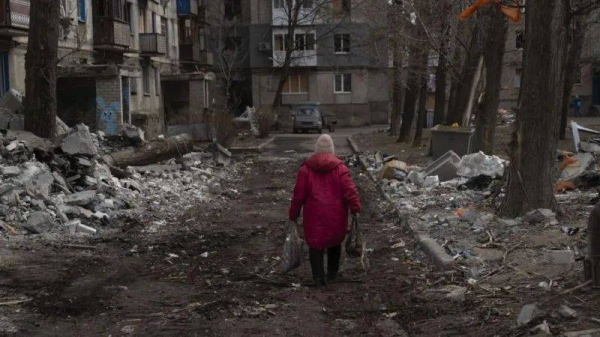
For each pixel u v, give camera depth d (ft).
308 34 194.70
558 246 26.96
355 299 23.21
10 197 37.40
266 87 199.11
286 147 114.73
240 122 141.18
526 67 33.12
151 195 50.62
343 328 20.03
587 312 18.63
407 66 95.76
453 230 32.65
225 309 22.02
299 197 25.12
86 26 104.42
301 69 197.26
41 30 56.59
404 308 21.76
